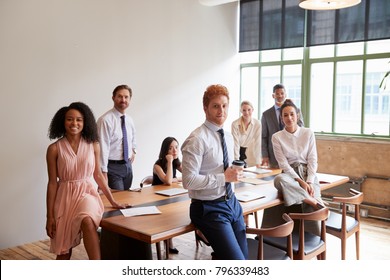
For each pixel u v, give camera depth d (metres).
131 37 5.68
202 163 2.53
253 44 7.20
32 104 4.68
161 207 3.03
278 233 2.60
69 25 4.95
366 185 5.81
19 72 4.55
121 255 3.06
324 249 3.21
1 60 4.40
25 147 4.66
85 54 5.14
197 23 6.66
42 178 4.84
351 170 5.95
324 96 6.41
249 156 5.41
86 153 2.83
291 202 3.30
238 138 5.42
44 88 4.77
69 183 2.80
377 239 4.84
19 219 4.67
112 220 2.68
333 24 6.08
